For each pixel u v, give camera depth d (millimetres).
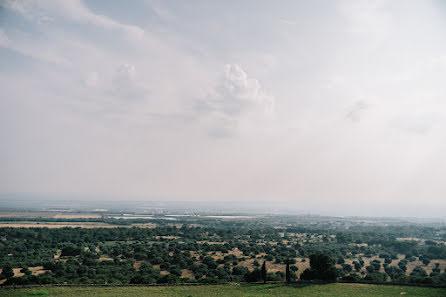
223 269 104062
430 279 73312
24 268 95688
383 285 70562
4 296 58312
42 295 59531
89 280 84500
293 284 72812
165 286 70188
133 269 102438
